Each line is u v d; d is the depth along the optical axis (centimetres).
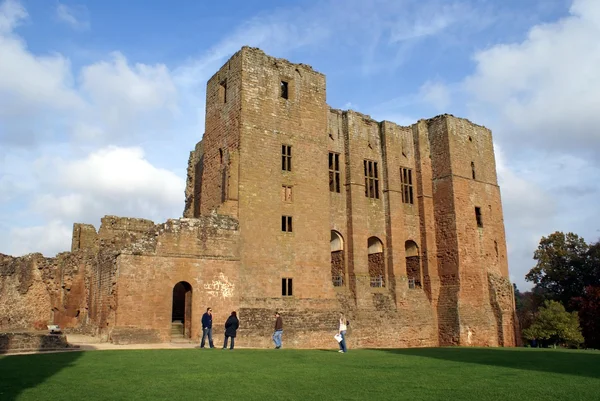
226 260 3762
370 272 5184
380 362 2269
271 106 4309
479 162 5762
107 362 2053
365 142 5194
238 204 3959
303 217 4294
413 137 5634
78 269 4625
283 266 4084
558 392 1487
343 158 5003
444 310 5134
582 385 1623
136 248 3403
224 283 3719
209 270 3672
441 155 5519
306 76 4619
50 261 4728
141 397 1359
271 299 3956
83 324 4294
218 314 3644
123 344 3206
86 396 1362
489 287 5378
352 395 1413
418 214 5447
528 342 6500
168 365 1992
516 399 1373
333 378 1722
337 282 4847
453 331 5003
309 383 1611
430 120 5719
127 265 3344
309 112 4553
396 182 5297
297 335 3972
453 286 5156
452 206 5316
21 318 4550
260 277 3941
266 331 3806
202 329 3312
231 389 1489
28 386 1485
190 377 1697
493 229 5675
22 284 4625
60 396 1354
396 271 5025
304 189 4353
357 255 4769
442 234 5359
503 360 2461
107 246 4356
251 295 3866
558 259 7438
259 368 1959
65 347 2662
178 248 3569
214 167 4409
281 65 4469
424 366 2128
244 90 4172
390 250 5069
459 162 5506
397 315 4862
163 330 3403
